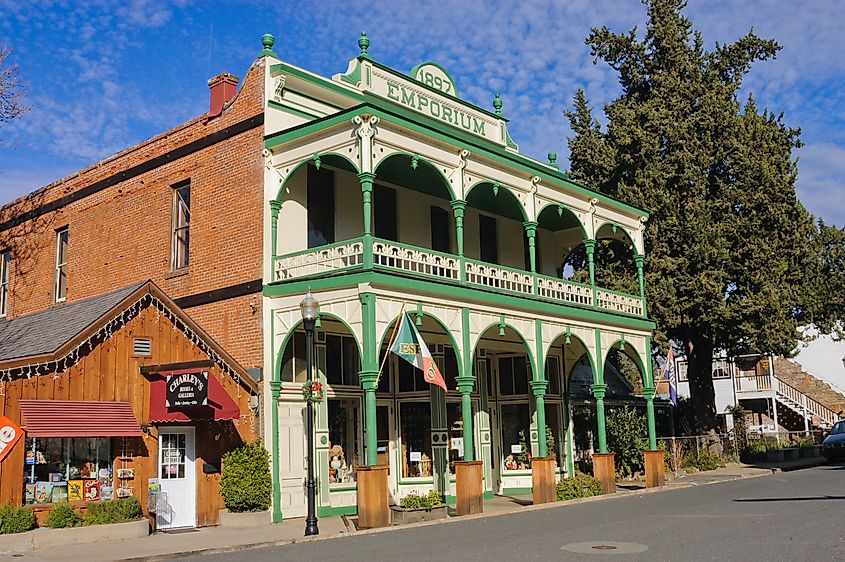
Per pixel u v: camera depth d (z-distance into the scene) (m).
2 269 27.38
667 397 36.94
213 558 12.20
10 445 13.80
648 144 30.38
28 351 15.27
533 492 19.58
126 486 15.59
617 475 27.50
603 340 23.91
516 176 21.70
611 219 25.45
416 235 22.88
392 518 16.62
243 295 19.05
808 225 30.28
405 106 23.12
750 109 31.14
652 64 32.88
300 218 19.78
